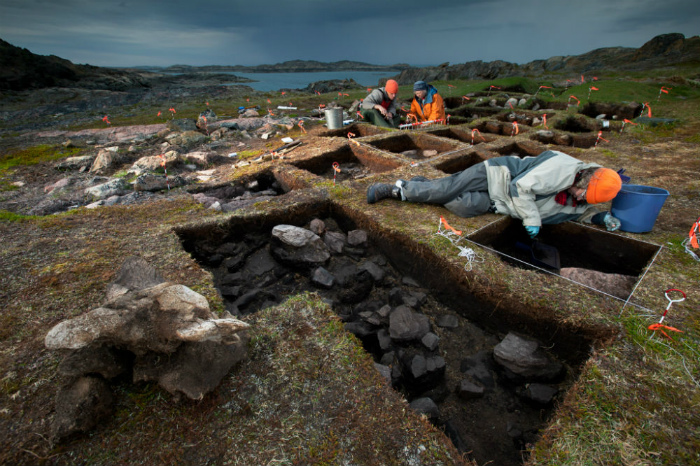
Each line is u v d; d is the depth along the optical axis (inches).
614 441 62.4
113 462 59.5
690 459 59.2
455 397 94.3
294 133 287.0
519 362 93.1
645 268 108.8
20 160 228.5
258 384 72.1
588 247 136.2
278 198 157.9
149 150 245.8
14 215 136.6
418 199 147.2
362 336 110.1
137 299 64.6
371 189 150.2
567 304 93.2
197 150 248.7
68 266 105.7
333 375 74.5
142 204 153.8
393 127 299.1
